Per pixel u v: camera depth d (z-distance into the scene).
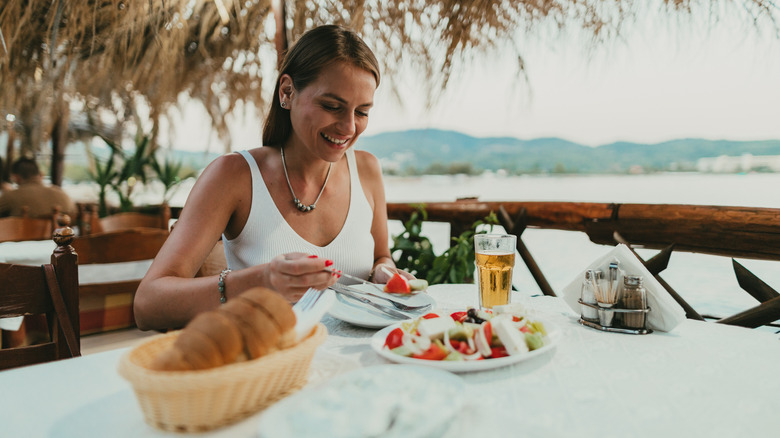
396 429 0.51
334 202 1.61
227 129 3.82
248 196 1.48
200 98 3.73
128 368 0.57
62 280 1.14
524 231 2.65
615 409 0.67
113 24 2.65
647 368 0.83
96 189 4.16
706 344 0.97
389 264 1.75
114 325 3.21
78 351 1.08
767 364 0.85
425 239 2.85
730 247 1.92
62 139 4.44
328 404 0.55
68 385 0.77
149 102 3.63
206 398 0.57
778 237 1.76
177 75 3.40
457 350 0.85
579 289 1.16
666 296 1.04
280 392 0.67
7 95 3.39
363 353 0.93
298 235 1.52
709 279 3.46
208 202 1.38
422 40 2.57
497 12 2.39
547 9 2.41
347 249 1.60
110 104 3.82
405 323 0.93
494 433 0.58
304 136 1.41
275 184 1.51
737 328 1.09
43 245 2.93
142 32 2.70
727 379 0.78
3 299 1.06
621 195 12.15
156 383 0.55
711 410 0.67
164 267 1.23
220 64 3.50
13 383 0.78
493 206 2.77
